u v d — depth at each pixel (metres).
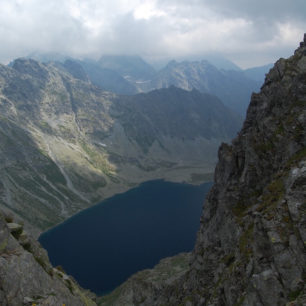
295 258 32.59
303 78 59.69
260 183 60.91
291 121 55.84
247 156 65.94
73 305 29.08
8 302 22.33
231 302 41.47
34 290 25.36
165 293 94.19
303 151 48.06
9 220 30.17
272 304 32.50
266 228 37.44
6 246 25.73
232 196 66.75
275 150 57.97
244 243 47.47
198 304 57.81
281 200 39.19
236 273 43.28
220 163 83.75
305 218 33.88
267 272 34.59
